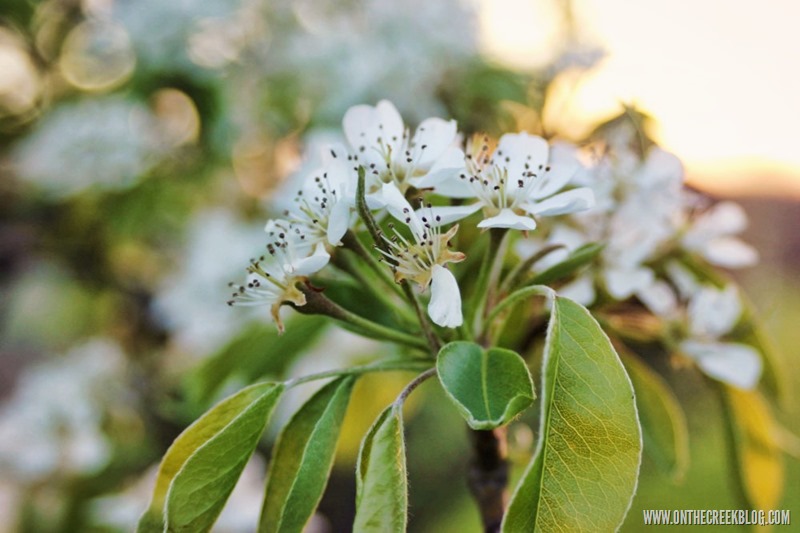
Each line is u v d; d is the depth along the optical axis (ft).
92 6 1.90
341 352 1.53
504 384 0.77
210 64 1.77
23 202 1.99
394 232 0.87
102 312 2.11
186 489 0.80
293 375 1.53
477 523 2.67
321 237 0.87
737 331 1.13
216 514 0.82
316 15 1.76
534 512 0.73
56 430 1.75
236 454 0.82
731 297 1.07
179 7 1.69
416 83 1.62
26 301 2.28
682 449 1.11
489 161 0.89
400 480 0.75
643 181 1.02
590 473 0.74
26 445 1.73
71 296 2.25
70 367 1.84
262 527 0.85
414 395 1.74
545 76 1.52
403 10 1.62
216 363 1.23
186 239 1.85
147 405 1.88
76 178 1.77
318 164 1.06
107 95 1.88
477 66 1.63
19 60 1.95
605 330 1.04
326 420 0.83
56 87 1.98
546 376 0.73
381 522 0.74
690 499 2.73
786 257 4.02
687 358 1.07
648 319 1.08
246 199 1.79
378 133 0.90
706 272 1.13
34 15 1.90
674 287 1.12
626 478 0.74
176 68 1.74
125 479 1.78
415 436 2.96
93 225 1.96
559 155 0.90
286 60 1.69
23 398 1.86
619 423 0.75
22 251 2.09
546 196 0.86
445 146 0.88
